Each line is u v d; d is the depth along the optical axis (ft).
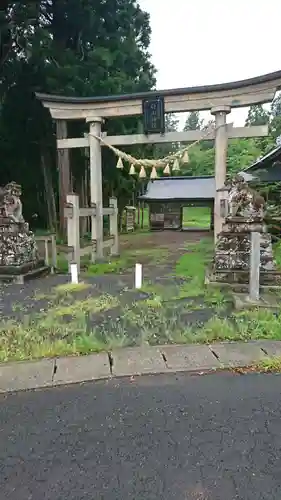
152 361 11.14
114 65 42.50
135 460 6.86
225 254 20.79
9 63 39.96
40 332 13.60
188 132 29.09
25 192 51.96
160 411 8.45
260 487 6.17
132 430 7.76
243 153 93.76
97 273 26.04
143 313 15.88
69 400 9.06
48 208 47.11
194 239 52.06
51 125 42.91
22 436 7.63
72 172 46.03
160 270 26.78
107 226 55.01
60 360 11.33
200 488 6.18
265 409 8.46
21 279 23.00
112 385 9.79
